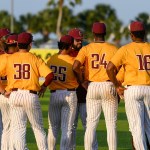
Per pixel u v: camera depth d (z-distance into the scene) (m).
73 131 21.89
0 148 21.55
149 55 19.22
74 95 20.91
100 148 24.14
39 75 19.75
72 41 21.02
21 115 19.72
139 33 19.33
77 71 20.48
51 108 21.12
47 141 21.27
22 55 19.77
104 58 20.36
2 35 21.08
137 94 19.02
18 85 19.64
